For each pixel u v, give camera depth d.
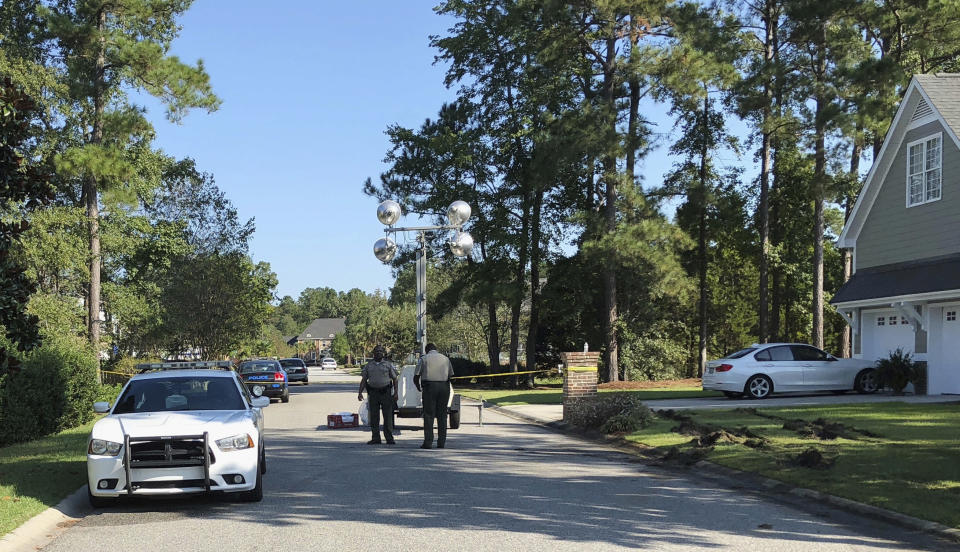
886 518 8.29
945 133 23.12
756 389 24.17
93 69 30.80
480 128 42.16
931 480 9.68
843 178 36.78
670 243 34.53
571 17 33.78
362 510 9.03
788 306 50.50
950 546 7.22
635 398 17.66
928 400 21.02
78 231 32.75
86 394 20.53
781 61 32.81
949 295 21.59
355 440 16.59
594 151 33.41
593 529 7.98
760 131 35.59
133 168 30.19
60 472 11.52
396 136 44.03
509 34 40.19
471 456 13.84
